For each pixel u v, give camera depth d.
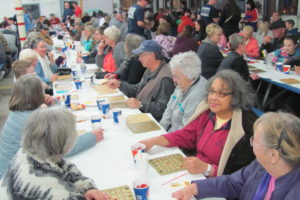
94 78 3.73
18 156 1.26
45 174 1.19
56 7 14.69
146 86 2.87
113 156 1.77
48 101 2.67
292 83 3.52
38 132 1.20
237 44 3.48
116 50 4.16
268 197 1.22
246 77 3.56
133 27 5.84
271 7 7.36
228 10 5.93
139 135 2.05
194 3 11.01
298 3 6.51
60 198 1.18
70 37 9.08
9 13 13.38
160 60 2.82
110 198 1.36
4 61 6.66
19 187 1.17
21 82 2.04
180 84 2.24
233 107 1.74
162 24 5.68
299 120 1.12
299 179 1.12
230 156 1.67
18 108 2.02
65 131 1.23
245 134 1.66
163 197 1.37
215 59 4.08
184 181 1.50
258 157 1.15
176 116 2.31
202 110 1.94
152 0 14.41
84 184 1.40
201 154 1.91
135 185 1.32
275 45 5.39
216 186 1.42
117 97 2.92
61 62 5.02
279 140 1.08
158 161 1.70
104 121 2.31
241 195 1.39
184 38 4.85
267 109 4.17
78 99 2.87
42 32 6.27
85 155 1.79
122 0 15.62
